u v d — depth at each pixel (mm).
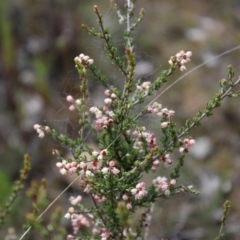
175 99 5648
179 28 6531
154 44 6277
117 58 2094
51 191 4891
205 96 5656
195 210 4570
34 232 4090
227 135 5496
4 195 4391
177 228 4273
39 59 5785
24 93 5887
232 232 4480
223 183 4875
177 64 2041
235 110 5648
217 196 4707
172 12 6805
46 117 5516
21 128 5570
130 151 2100
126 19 2396
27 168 2266
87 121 2283
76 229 2260
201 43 6215
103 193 1987
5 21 5805
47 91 5594
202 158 5266
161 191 2236
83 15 6180
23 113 5664
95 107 2125
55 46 6055
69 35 5887
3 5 5840
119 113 2059
